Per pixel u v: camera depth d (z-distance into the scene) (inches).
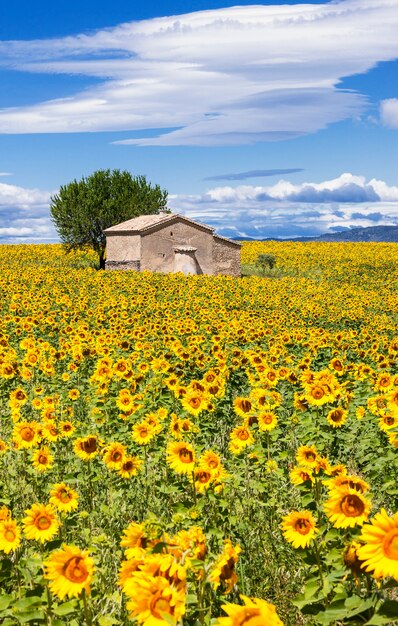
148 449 306.2
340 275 2153.1
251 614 96.1
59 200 2233.0
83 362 559.5
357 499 146.7
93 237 2245.3
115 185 2304.4
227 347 703.1
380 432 356.5
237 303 1181.1
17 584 195.0
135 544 140.2
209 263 1991.9
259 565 223.1
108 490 284.8
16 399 379.2
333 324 1047.0
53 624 152.1
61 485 223.1
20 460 307.6
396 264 2536.9
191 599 136.6
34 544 236.1
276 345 634.8
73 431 325.7
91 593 156.9
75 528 245.4
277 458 304.7
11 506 244.1
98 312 940.0
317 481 215.0
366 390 452.4
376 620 115.5
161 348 670.5
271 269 2381.9
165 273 1736.0
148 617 107.5
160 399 426.3
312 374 376.5
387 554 109.1
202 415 382.6
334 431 358.0
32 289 1277.1
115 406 402.9
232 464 297.4
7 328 789.9
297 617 199.5
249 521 253.3
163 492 264.2
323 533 176.1
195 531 149.0
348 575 146.4
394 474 301.3
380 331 976.9
